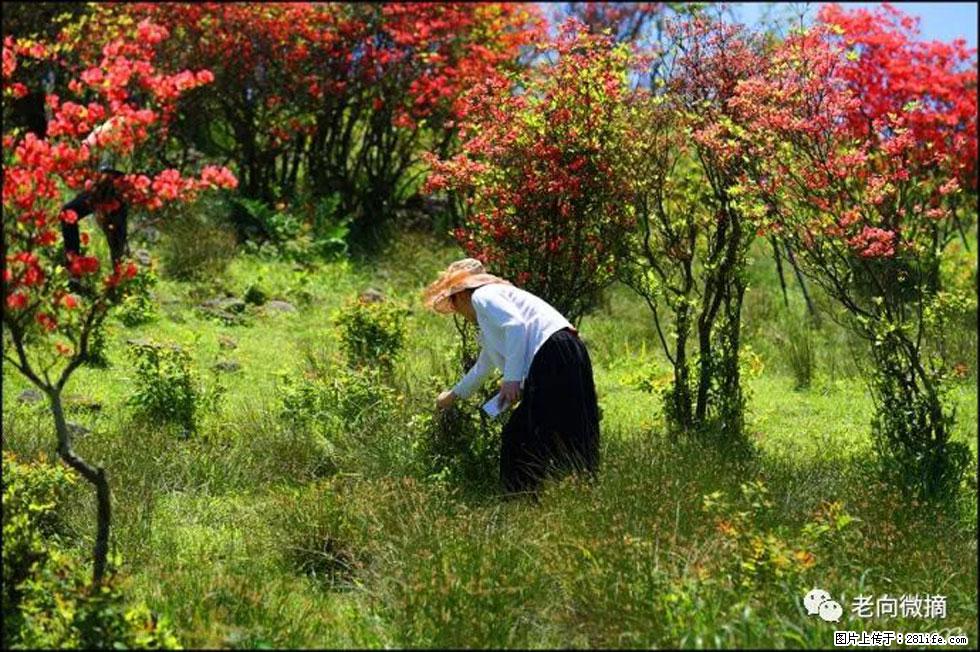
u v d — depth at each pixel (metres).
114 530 6.19
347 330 9.83
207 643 4.88
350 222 13.76
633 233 8.18
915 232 7.62
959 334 10.74
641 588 5.19
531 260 7.88
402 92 13.63
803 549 5.51
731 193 7.43
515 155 7.83
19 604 5.04
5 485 5.82
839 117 7.48
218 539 6.33
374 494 6.39
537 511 6.18
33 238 4.88
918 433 7.39
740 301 8.35
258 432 7.84
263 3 13.59
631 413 9.15
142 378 8.38
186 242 12.00
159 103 5.13
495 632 5.01
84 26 13.41
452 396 7.07
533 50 14.49
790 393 9.98
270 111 13.98
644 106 8.02
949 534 6.39
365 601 5.56
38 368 8.98
